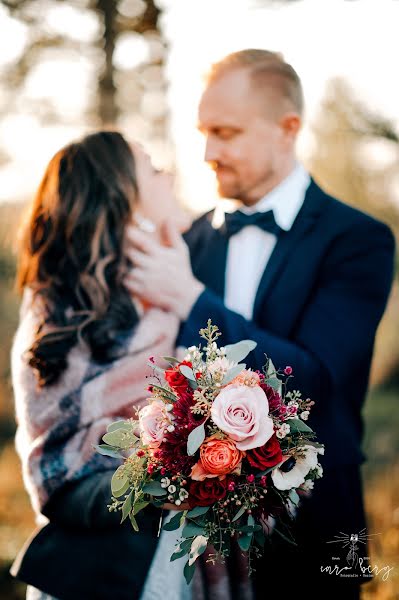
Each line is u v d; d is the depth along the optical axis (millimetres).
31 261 2096
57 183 2109
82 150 2137
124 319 1985
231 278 2459
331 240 2291
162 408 1647
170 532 1960
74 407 1905
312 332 2184
